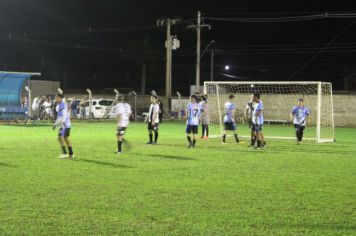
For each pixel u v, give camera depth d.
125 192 9.47
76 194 9.22
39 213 7.77
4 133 24.27
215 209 8.20
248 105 20.80
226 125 20.66
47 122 34.88
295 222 7.48
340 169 13.01
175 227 7.11
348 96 37.50
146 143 19.81
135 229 6.99
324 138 24.92
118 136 16.08
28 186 9.95
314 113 37.59
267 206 8.48
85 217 7.58
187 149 17.75
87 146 18.09
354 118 37.50
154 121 19.42
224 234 6.81
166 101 45.25
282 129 32.53
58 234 6.72
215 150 17.59
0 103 32.94
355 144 21.23
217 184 10.47
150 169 12.48
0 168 12.34
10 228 6.95
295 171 12.55
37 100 37.44
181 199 8.92
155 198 8.97
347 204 8.71
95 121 38.00
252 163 14.05
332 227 7.24
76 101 40.78
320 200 9.01
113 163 13.55
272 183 10.70
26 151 16.17
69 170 12.13
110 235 6.70
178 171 12.22
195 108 18.47
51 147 17.48
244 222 7.43
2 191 9.41
